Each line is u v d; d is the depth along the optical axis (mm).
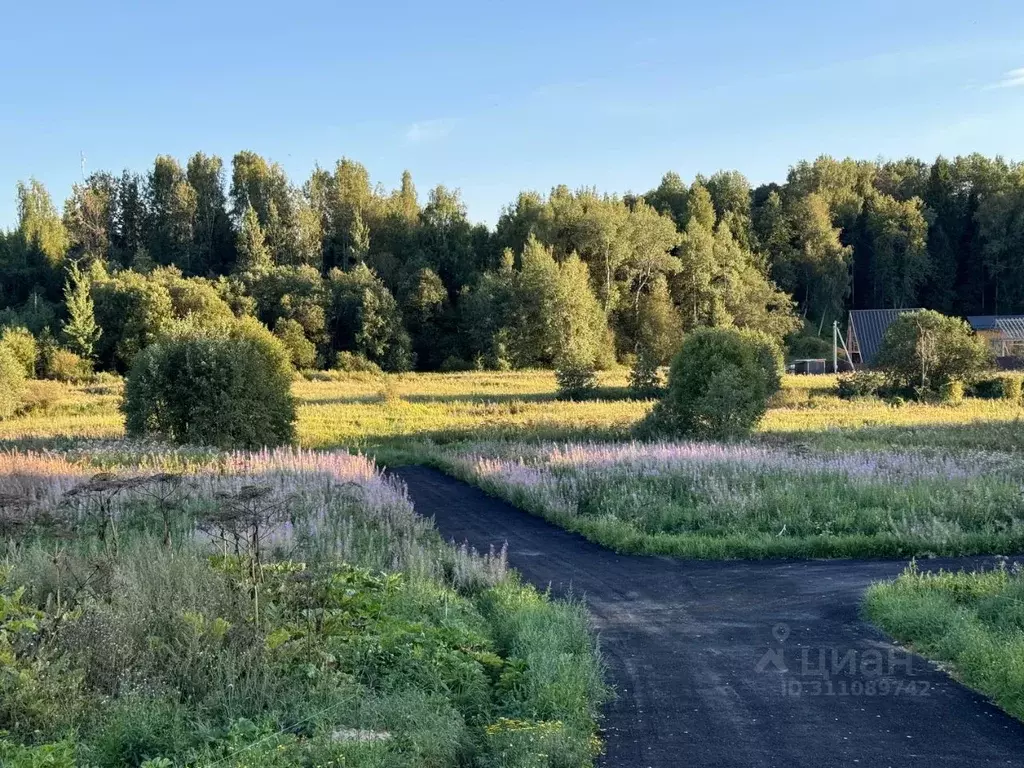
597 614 9219
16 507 11352
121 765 4836
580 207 92312
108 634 6090
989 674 6586
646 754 5406
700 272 87062
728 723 5945
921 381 41375
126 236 102062
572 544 13352
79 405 46656
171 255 95500
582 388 44750
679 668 7242
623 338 86812
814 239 94625
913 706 6242
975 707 6215
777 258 97000
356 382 64875
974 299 95250
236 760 4668
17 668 5605
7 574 7754
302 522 11766
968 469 16844
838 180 105062
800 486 15250
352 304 80375
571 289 79000
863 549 12141
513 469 19234
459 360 79688
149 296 71188
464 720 5758
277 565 8156
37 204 96188
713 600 9789
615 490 16203
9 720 5188
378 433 31594
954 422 29922
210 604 6785
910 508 13727
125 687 5566
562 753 5125
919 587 9250
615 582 10766
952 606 8477
